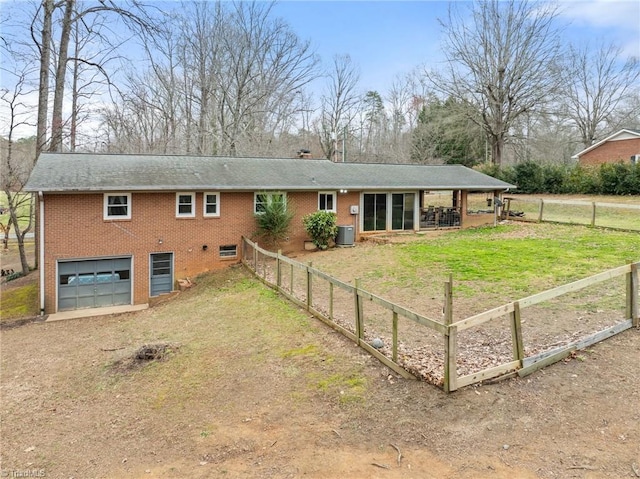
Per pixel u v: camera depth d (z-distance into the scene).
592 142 42.44
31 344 10.47
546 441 4.44
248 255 17.00
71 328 11.96
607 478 3.86
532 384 5.48
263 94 33.97
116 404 6.63
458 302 9.30
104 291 14.76
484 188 20.84
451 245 16.28
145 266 15.30
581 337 6.67
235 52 33.03
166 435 5.50
